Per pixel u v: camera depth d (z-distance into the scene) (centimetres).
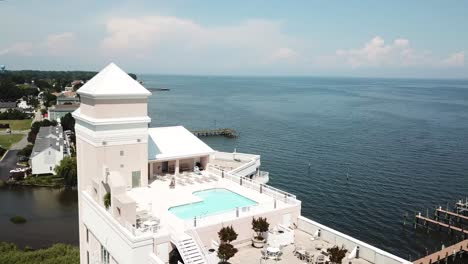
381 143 12338
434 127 15562
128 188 3809
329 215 6675
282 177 8688
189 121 17562
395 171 9175
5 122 17400
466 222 6706
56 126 13762
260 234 3131
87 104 3672
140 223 2930
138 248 2614
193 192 3903
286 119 18025
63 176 9281
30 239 6272
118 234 2806
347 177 8694
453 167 9538
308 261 2848
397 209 6994
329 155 10725
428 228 6303
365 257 2905
